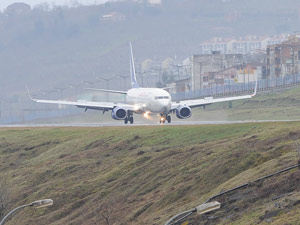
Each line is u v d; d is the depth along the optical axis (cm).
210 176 17438
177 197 17088
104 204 18638
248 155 17738
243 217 13600
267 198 14212
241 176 16238
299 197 13450
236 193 15012
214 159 18675
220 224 13712
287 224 12125
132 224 16050
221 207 14650
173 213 15438
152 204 17262
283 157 16512
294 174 14662
